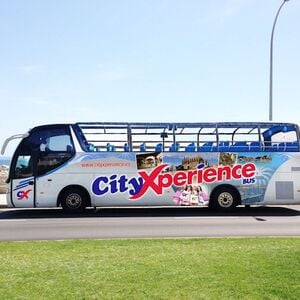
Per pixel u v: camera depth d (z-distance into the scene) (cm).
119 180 1892
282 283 648
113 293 610
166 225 1512
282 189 1919
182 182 1909
